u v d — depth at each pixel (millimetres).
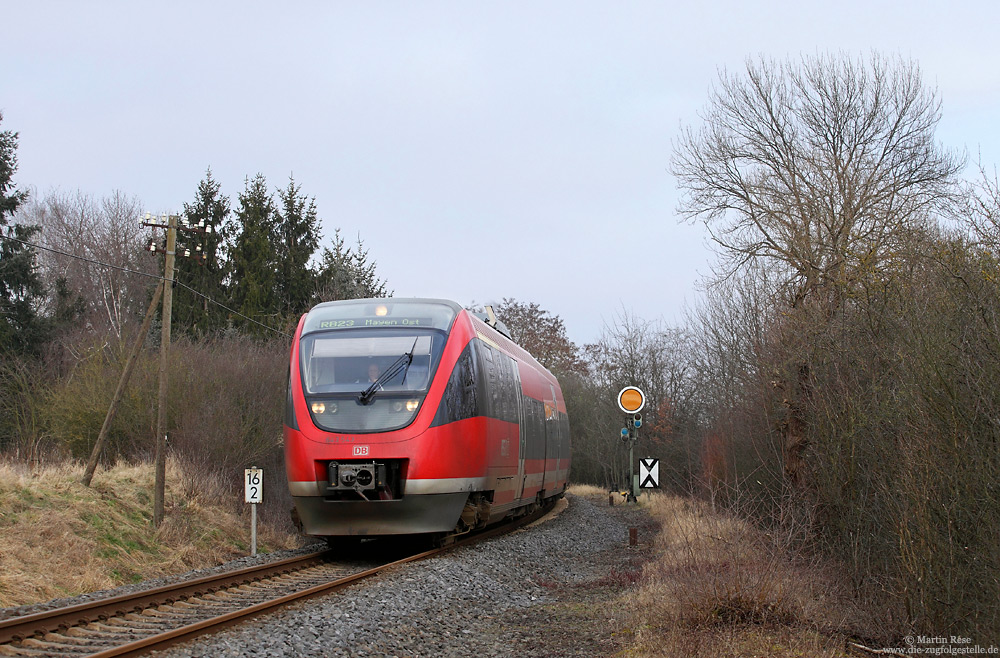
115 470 20828
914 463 9273
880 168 18906
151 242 20453
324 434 14781
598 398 55844
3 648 7570
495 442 17219
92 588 13977
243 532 20625
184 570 16859
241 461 25906
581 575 15523
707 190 21016
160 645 7746
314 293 48188
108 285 50125
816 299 17266
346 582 11781
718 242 20734
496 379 17938
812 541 12539
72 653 7605
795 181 19594
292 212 50000
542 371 27562
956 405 8812
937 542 8703
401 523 14812
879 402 11859
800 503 13531
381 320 15992
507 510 19922
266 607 9547
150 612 9750
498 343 19609
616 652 8688
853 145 19234
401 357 15359
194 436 25047
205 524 19844
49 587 13227
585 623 10250
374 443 14633
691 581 9516
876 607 9852
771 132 20203
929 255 10992
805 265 18219
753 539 11062
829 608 9609
